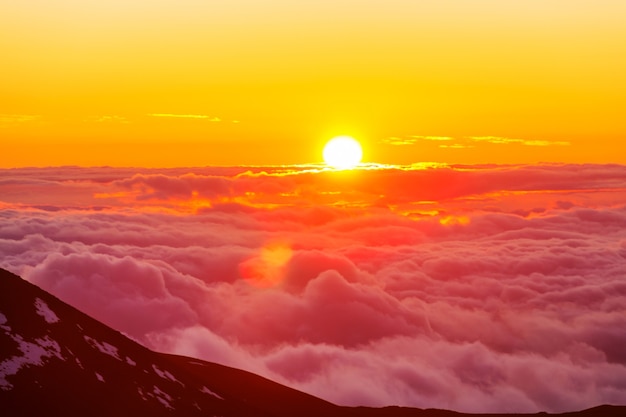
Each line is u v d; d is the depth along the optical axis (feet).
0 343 189.88
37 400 176.14
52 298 229.86
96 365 207.62
